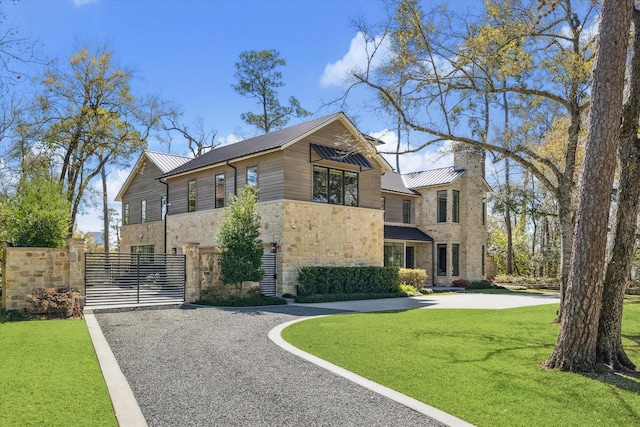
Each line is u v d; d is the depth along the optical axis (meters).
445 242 32.16
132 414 5.73
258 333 11.48
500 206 33.09
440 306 18.47
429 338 10.84
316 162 22.75
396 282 24.67
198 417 5.78
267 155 22.31
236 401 6.39
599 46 8.16
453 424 5.60
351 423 5.63
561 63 13.15
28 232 15.84
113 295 18.38
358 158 23.45
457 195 32.91
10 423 5.25
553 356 8.28
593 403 6.38
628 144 8.81
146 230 32.41
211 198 25.66
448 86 13.03
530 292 28.19
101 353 8.93
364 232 24.61
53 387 6.64
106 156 28.00
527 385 7.16
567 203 13.51
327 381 7.34
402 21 12.74
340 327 12.36
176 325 12.69
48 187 16.78
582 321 8.07
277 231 21.41
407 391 6.86
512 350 9.56
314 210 22.39
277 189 21.67
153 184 32.19
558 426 5.57
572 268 8.25
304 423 5.62
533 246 39.69
